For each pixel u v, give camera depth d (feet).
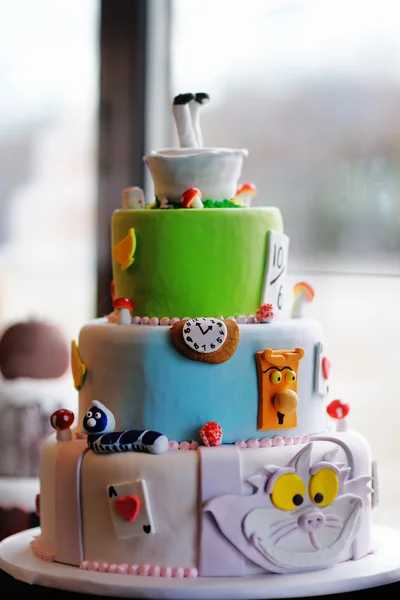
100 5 13.21
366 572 7.13
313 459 7.30
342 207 11.82
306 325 7.66
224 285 7.64
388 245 11.52
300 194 12.07
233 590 6.66
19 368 12.49
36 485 12.48
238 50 12.38
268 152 12.25
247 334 7.33
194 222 7.57
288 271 12.15
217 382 7.29
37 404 12.53
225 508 6.98
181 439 7.32
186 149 7.93
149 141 13.08
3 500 12.10
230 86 12.41
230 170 7.98
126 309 7.73
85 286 13.89
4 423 12.57
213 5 12.55
